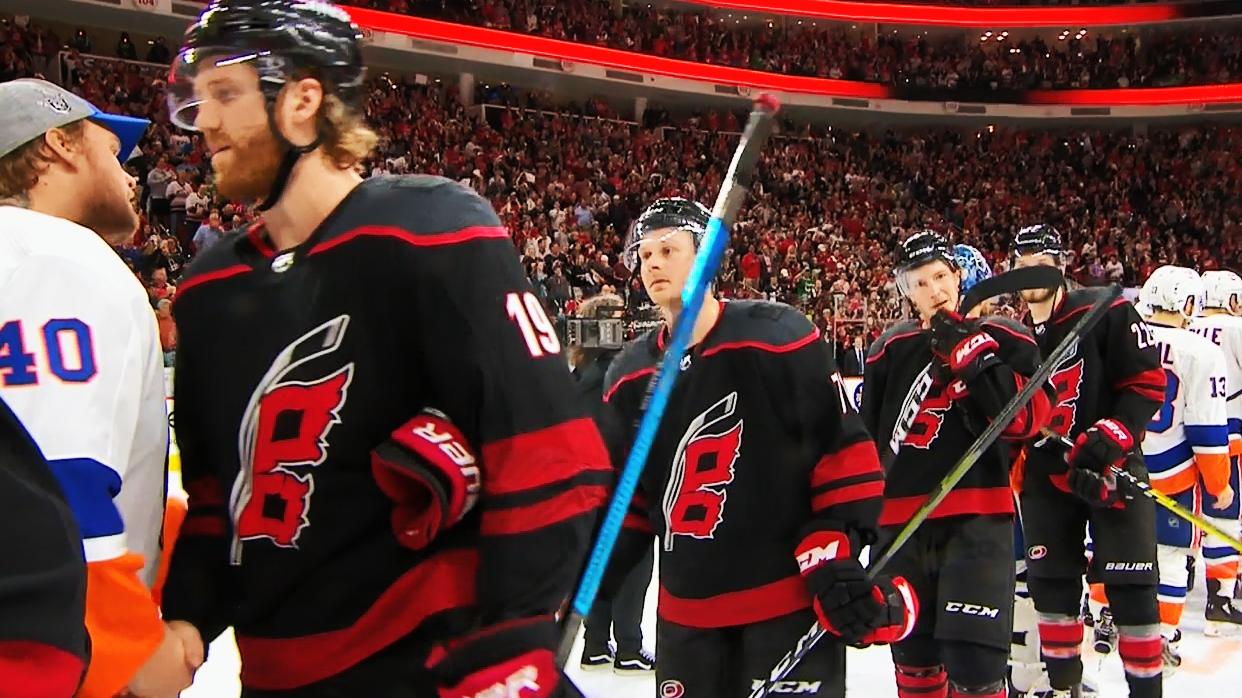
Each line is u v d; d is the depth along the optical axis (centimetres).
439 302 122
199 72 127
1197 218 2236
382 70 1933
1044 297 369
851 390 867
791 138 2256
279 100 127
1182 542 425
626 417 237
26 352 122
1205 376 408
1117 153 2389
